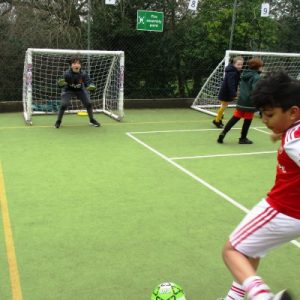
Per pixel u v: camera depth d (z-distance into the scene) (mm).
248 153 7039
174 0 11250
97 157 6500
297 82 1980
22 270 3264
